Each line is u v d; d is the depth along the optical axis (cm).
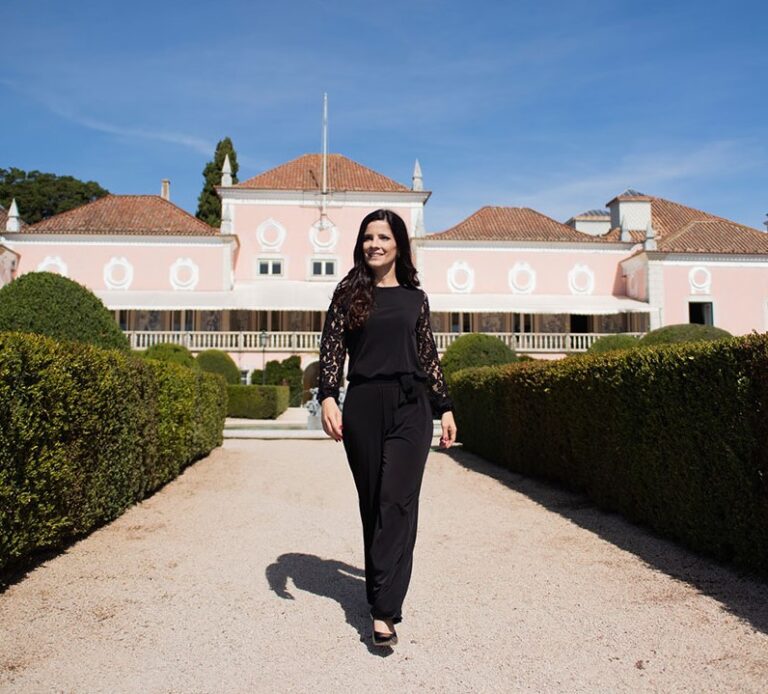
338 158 4584
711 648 388
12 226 3975
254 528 729
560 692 335
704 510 589
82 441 646
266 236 4147
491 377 1313
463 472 1180
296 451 1562
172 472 1074
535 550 625
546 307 3922
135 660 374
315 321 4038
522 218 4503
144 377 871
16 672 357
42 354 559
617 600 477
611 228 4784
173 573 549
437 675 355
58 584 517
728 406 548
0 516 496
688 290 4006
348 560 595
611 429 779
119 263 3941
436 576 539
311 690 338
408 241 427
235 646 394
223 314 3978
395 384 396
